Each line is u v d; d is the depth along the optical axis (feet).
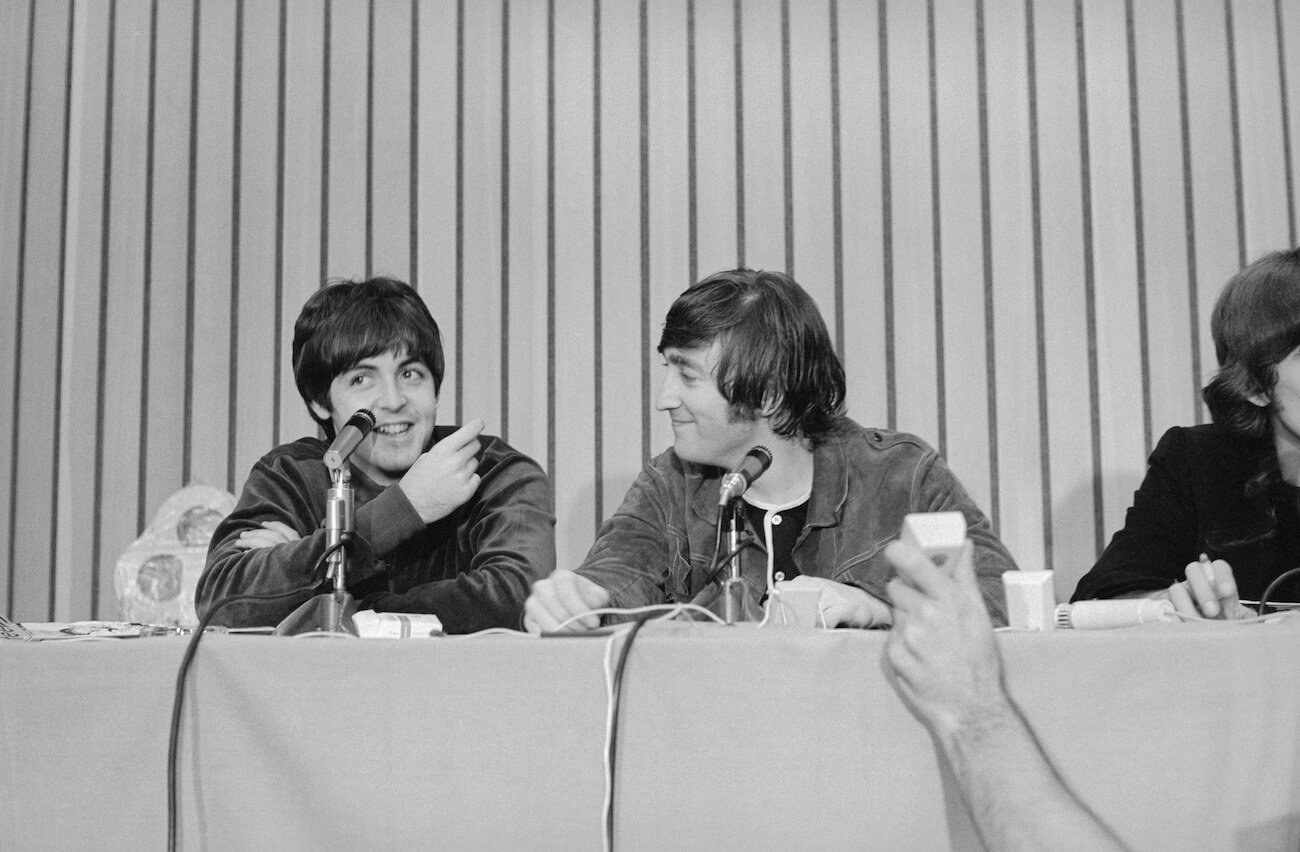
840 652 6.24
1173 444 12.89
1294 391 11.43
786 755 6.23
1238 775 6.10
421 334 12.77
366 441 12.67
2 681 6.68
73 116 20.31
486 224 19.61
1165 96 19.29
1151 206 19.12
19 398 19.93
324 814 6.41
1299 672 6.20
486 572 11.31
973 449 18.94
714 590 9.25
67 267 20.06
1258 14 19.33
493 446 13.07
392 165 19.79
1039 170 19.31
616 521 12.09
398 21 20.02
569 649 6.36
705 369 11.06
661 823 6.26
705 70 19.71
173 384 19.75
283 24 20.18
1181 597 9.04
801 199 19.44
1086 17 19.49
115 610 19.48
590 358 19.34
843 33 19.69
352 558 10.85
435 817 6.36
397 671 6.45
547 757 6.33
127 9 20.38
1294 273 11.48
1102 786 6.12
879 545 11.19
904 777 6.16
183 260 19.90
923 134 19.44
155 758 6.57
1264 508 11.99
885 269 19.31
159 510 18.02
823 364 11.47
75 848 6.56
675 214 19.52
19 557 19.69
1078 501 18.75
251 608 11.10
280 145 20.02
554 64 19.84
